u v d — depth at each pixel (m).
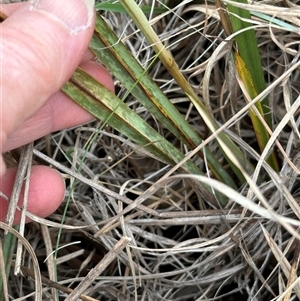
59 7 0.11
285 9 0.12
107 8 0.13
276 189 0.14
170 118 0.13
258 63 0.12
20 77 0.10
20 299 0.13
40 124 0.13
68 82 0.12
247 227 0.14
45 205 0.14
